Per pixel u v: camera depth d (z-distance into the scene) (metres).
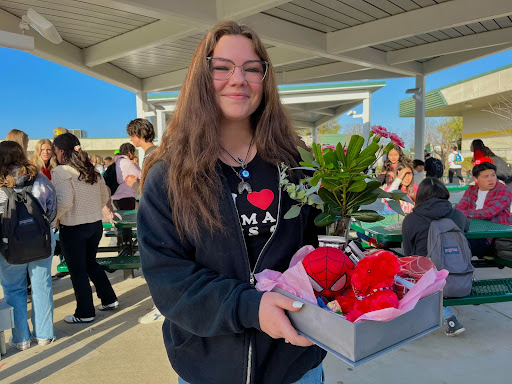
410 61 7.06
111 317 3.41
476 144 5.81
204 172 0.96
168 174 0.97
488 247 3.39
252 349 0.96
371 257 0.82
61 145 3.05
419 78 7.70
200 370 1.01
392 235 3.07
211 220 0.93
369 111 9.85
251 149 1.08
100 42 5.39
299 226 1.05
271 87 1.07
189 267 0.92
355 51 6.12
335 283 0.88
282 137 1.12
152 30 4.70
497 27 5.48
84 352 2.78
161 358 2.69
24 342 2.84
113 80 6.74
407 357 2.64
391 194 0.96
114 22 4.66
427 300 0.83
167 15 3.73
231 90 1.00
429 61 7.38
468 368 2.48
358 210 0.97
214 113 1.01
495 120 20.77
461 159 15.68
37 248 2.65
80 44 5.49
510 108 18.02
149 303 3.74
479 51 6.46
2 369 2.57
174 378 2.43
